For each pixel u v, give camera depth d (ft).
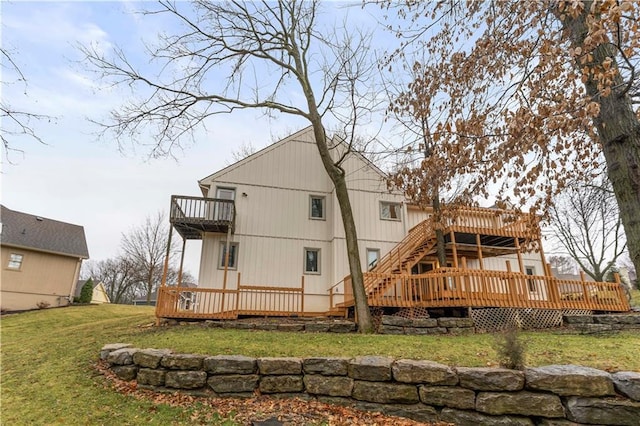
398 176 30.12
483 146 16.72
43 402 17.35
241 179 51.72
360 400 16.33
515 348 15.71
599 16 11.33
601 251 68.18
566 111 13.29
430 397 15.46
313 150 55.77
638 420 12.72
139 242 115.65
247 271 48.01
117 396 17.83
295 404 16.66
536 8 16.66
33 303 70.49
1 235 68.03
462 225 45.52
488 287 34.45
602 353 18.49
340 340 24.32
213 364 18.38
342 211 35.70
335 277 49.26
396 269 47.93
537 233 22.52
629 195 13.91
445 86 23.17
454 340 24.14
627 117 14.29
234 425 14.98
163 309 37.24
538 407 13.94
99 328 37.24
